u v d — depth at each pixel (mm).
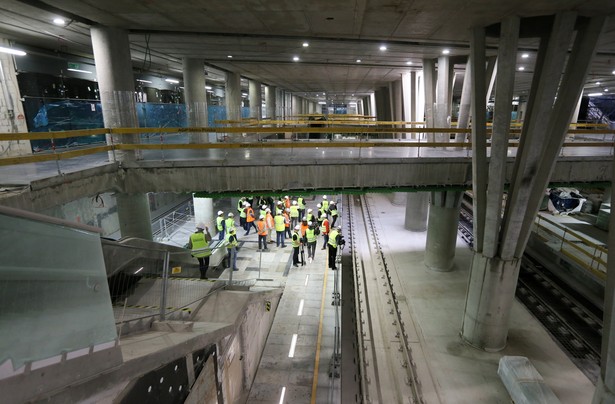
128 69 12992
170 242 19906
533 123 9469
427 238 17875
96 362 3238
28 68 16172
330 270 17297
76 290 3012
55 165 10922
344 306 14258
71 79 19312
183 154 14898
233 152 15891
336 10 10094
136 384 4398
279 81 37656
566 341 12391
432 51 17438
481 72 10602
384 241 21219
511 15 9172
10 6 10109
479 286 11594
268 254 19156
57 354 2760
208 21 11703
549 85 9102
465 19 9836
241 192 12875
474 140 10883
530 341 12414
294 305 14219
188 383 6023
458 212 16812
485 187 11062
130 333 5449
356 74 29891
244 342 9398
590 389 10367
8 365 2303
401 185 13547
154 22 11875
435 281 16562
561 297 14898
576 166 14383
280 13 10594
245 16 11070
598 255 16266
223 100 44469
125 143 12992
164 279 6637
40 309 2602
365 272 17375
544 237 18906
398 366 11297
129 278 8633
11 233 2361
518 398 9047
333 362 10938
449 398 10094
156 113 26891
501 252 11055
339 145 13211
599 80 29359
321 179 13109
